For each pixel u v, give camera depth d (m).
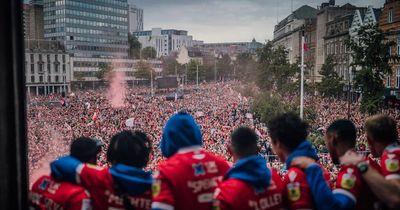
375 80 29.61
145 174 3.52
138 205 3.39
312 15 86.50
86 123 48.78
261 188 3.39
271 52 57.28
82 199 3.27
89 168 3.42
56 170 3.42
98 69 124.56
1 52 2.46
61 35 119.06
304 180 3.48
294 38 77.19
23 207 2.63
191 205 3.33
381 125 3.96
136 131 3.93
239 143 3.55
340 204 3.41
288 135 3.69
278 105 40.56
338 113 37.38
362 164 3.53
